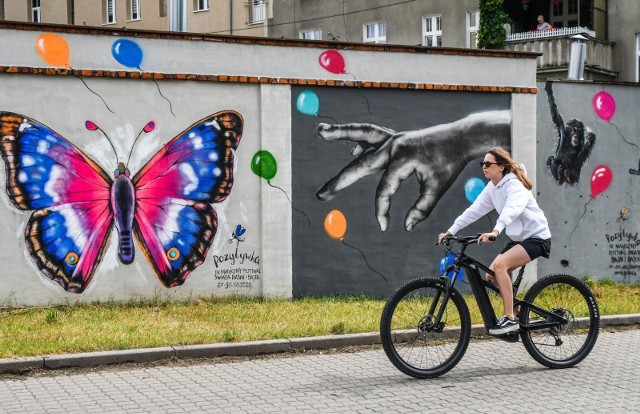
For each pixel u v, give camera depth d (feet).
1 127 37.96
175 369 28.37
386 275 44.19
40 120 38.52
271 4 132.26
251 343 30.55
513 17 112.68
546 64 107.76
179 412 23.09
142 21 135.03
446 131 45.16
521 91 46.47
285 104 42.27
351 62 43.32
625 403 23.91
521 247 27.78
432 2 122.72
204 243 41.11
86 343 30.01
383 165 44.06
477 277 27.84
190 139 40.83
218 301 41.04
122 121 39.73
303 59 42.52
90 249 39.34
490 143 46.01
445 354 27.37
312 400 24.31
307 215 42.80
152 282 40.32
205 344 30.35
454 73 45.14
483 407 23.49
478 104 45.75
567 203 49.03
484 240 26.89
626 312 37.73
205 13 135.23
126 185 39.83
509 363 29.19
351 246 43.57
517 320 27.71
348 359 29.94
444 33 121.80
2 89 37.96
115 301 39.75
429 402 24.03
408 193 44.57
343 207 43.42
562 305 28.84
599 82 49.73
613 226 50.14
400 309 27.20
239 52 41.47
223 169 41.39
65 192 38.93
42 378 27.07
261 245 42.04
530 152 46.78
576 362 28.71
